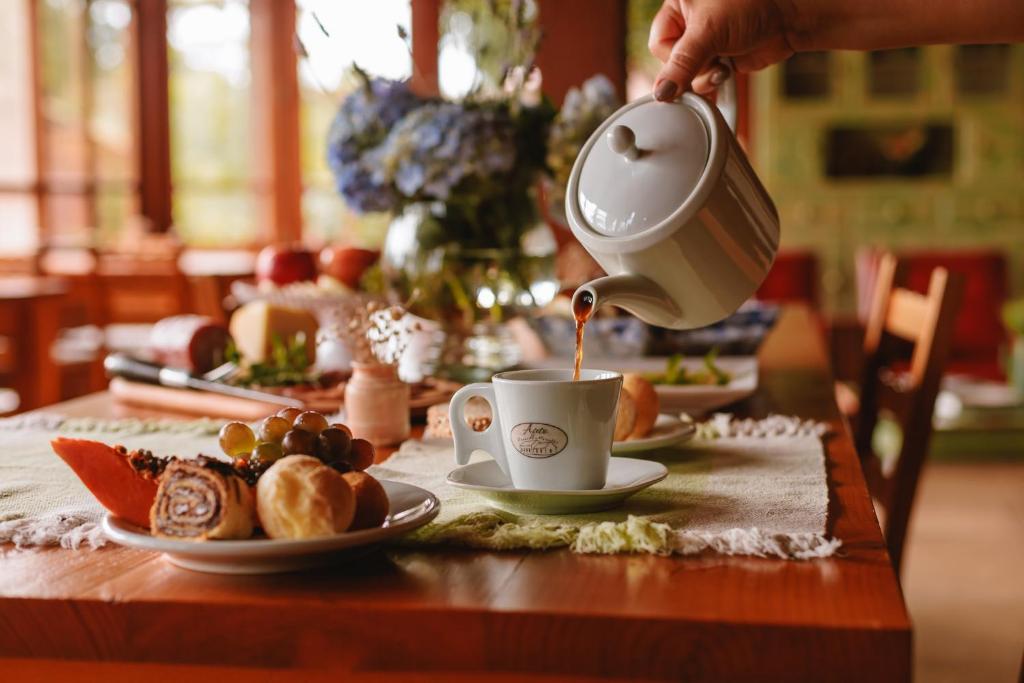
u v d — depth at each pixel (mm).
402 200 1451
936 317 1607
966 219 6086
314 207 6207
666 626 553
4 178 5199
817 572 624
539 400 754
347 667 588
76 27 5520
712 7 927
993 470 4004
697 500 791
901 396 1835
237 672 606
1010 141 6020
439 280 1428
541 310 1568
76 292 3504
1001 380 4953
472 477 802
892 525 1638
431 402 1203
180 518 635
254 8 6047
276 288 1689
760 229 834
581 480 767
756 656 545
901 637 531
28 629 609
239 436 735
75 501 817
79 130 5562
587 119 1439
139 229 5371
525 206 1463
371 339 1062
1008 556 3006
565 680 568
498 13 1448
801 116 6148
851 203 6168
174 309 3484
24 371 3053
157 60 5871
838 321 5855
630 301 816
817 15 1006
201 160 6039
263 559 619
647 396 978
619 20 3357
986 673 2191
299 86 6137
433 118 1379
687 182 793
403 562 662
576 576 626
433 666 580
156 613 600
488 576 630
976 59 6059
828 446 1011
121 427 1137
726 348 1595
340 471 687
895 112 6090
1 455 992
